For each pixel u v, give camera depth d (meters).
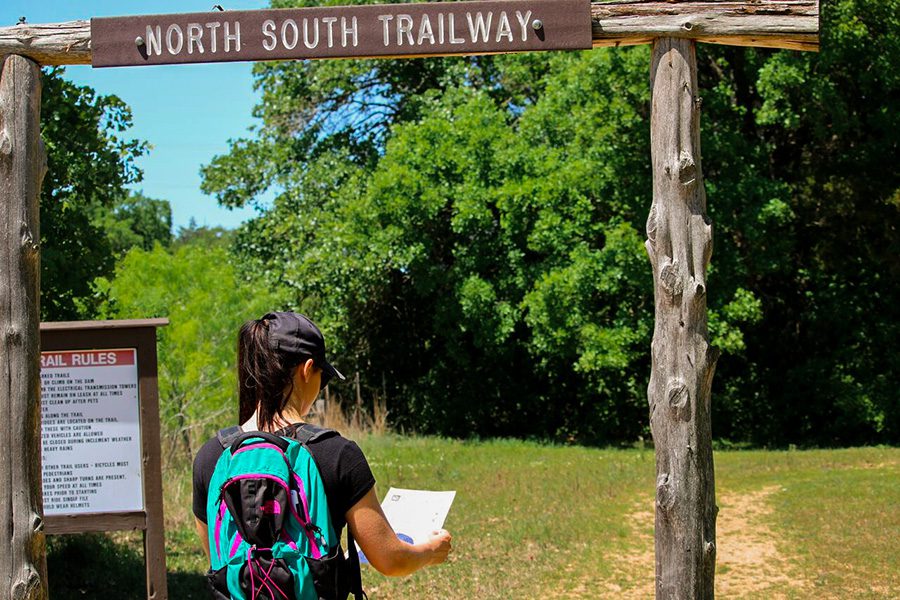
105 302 11.70
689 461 4.41
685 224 4.50
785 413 20.08
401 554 2.82
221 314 14.10
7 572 4.46
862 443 19.23
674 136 4.54
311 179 21.30
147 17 4.61
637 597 7.80
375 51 4.56
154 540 6.52
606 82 17.30
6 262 4.55
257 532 2.58
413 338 22.22
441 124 19.06
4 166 4.61
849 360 19.50
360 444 16.69
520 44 4.54
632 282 16.95
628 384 19.33
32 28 4.67
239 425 2.92
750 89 19.23
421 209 19.03
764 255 17.95
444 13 4.54
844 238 19.98
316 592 2.58
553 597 7.82
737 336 17.08
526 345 19.19
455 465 14.20
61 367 6.49
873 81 18.66
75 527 6.47
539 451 16.20
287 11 4.57
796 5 4.52
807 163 20.41
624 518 10.45
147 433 6.55
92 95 9.31
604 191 17.77
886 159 19.39
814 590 7.82
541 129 18.72
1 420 4.50
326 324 19.86
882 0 17.09
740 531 9.81
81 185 9.37
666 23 4.54
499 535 9.72
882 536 9.29
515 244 18.91
